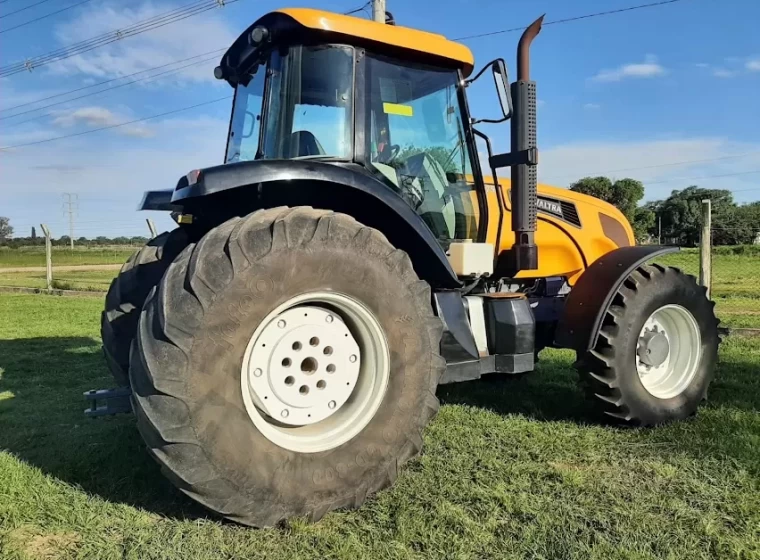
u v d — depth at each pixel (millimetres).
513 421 3920
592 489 2852
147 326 2361
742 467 3053
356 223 2752
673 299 3984
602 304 3785
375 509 2652
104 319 3709
